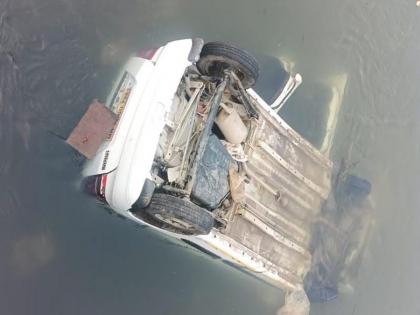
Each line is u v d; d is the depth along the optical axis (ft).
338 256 30.01
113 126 21.45
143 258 25.09
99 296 23.66
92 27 25.31
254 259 24.77
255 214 24.95
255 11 29.96
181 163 21.53
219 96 22.56
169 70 21.50
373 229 32.22
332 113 31.73
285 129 26.96
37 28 24.22
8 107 23.29
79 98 24.23
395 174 34.14
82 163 22.98
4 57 23.47
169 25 27.30
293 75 31.09
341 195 30.48
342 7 32.78
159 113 20.67
